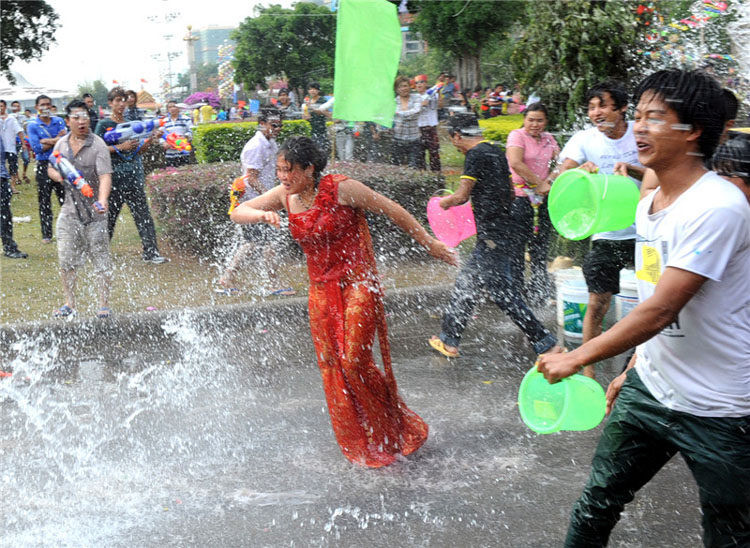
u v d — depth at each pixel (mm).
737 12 6559
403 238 8117
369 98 2637
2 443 4047
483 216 4949
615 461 2303
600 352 2047
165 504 3340
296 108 8766
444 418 4230
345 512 3219
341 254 3502
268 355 5520
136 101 8016
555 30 6500
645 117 2051
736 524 2129
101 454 3887
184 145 8078
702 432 2100
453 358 5273
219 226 8180
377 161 9336
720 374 2076
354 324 3465
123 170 7746
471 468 3596
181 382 4984
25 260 8258
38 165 8914
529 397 2805
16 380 5082
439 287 6789
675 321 2059
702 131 2010
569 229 3012
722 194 1986
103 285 6152
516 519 3117
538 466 3600
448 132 4992
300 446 3924
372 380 3562
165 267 7871
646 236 2160
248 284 7148
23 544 3025
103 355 5582
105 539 3057
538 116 5496
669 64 6539
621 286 5242
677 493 3283
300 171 3424
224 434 4105
